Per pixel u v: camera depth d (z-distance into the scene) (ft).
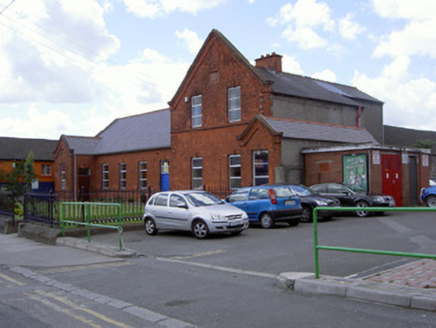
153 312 21.04
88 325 19.33
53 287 26.86
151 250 39.50
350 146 70.13
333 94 99.60
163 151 107.65
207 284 26.18
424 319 17.85
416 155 77.77
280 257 33.50
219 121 87.92
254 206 53.06
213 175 88.48
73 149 126.62
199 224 44.96
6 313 21.30
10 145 168.66
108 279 28.45
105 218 51.49
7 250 41.39
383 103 116.67
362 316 18.74
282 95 82.74
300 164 76.18
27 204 53.16
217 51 88.74
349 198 63.77
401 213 64.13
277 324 18.51
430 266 27.12
